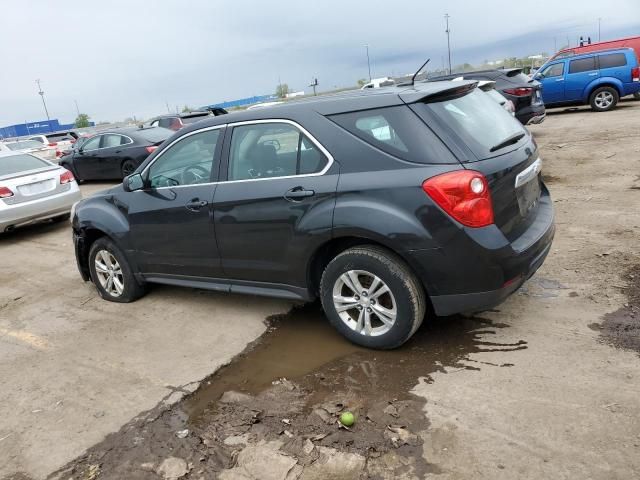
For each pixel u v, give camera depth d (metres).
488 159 3.29
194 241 4.34
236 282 4.26
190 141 4.35
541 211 3.93
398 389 3.21
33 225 9.95
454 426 2.80
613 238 5.25
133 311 4.96
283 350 3.87
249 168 3.96
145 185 4.67
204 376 3.63
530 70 25.09
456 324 3.90
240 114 4.07
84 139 14.84
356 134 3.45
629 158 8.87
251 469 2.68
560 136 12.18
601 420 2.71
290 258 3.80
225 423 3.09
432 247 3.20
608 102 15.95
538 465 2.47
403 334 3.48
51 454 2.97
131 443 2.99
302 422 3.01
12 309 5.41
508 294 3.37
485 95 4.04
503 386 3.09
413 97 3.37
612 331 3.54
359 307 3.64
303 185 3.61
